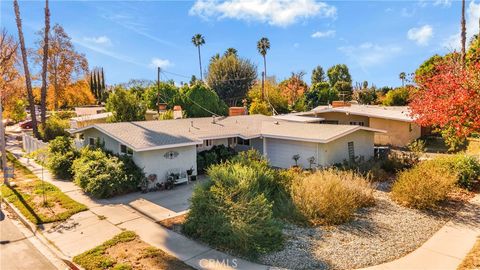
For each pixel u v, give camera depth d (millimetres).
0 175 17172
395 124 26547
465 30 24375
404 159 17484
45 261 8109
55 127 28641
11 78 38656
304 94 51750
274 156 19781
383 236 9117
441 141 26469
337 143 17828
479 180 14164
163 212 11500
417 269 7359
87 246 8828
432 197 11320
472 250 8234
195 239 9070
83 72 48594
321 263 7594
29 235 9734
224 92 43969
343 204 10305
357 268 7434
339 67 81750
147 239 9109
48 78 44156
